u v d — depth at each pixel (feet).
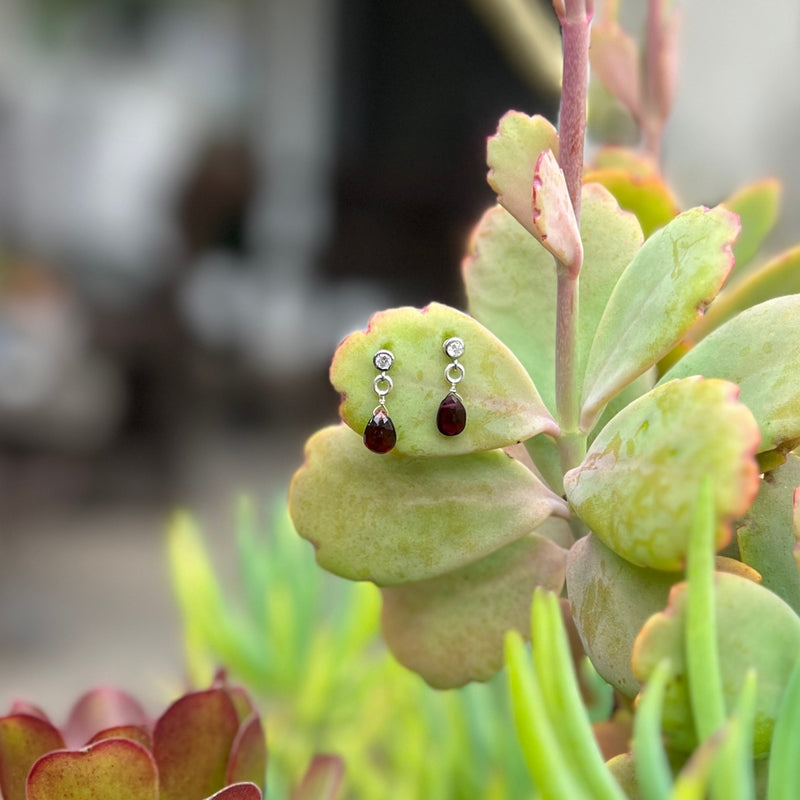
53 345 9.18
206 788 0.95
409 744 1.38
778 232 1.42
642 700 0.76
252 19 12.21
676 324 0.91
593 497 0.86
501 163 0.91
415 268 9.89
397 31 9.72
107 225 10.59
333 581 1.82
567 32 0.91
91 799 0.89
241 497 1.78
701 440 0.80
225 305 10.34
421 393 0.94
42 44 11.60
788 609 0.81
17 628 7.34
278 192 11.34
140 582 8.41
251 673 1.60
